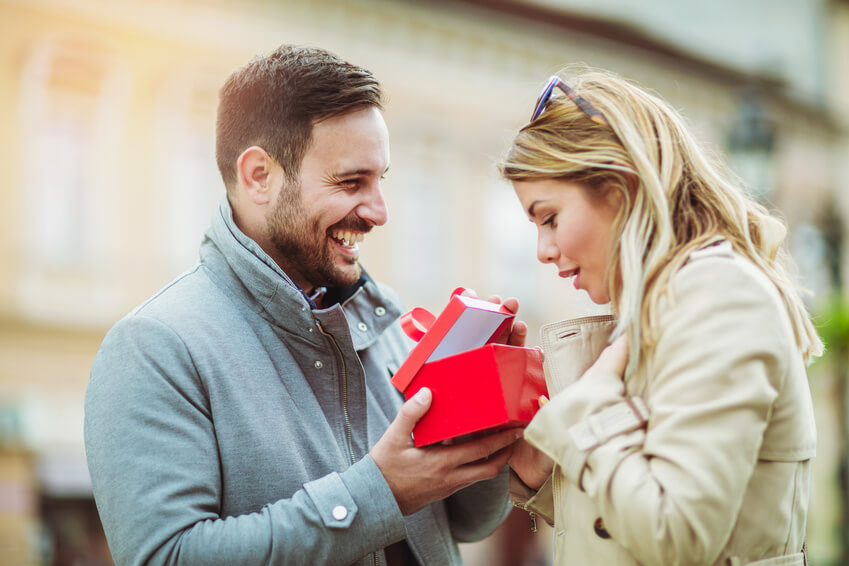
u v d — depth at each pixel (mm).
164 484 2006
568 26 16250
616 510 1745
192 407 2090
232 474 2102
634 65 17406
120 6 12328
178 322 2166
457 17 14969
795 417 1831
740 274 1790
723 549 1798
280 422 2162
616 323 2100
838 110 21656
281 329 2258
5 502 10922
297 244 2295
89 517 11578
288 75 2273
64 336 11820
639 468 1749
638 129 1952
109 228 12273
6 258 11539
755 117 7363
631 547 1737
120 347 2131
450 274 14836
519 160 2004
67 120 12125
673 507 1685
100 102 12320
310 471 2176
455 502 2535
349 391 2301
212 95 13070
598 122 1963
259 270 2219
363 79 2297
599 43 16703
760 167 7293
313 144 2248
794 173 20641
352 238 2316
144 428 2045
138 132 12531
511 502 2338
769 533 1824
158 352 2111
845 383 8758
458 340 2100
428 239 14672
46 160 11945
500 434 2031
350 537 1993
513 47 15750
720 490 1683
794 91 20766
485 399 1961
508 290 15484
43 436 11430
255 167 2297
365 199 2301
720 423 1709
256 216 2322
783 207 19312
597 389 1844
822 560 11164
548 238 2021
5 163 11625
